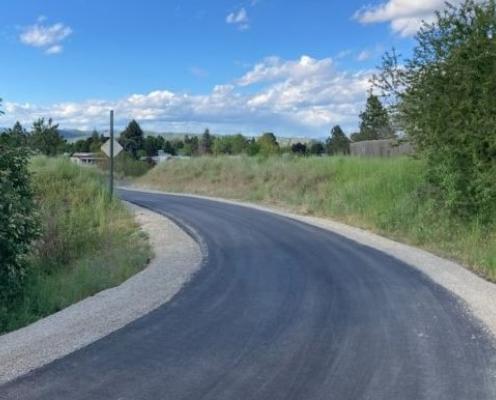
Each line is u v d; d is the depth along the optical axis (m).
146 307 8.87
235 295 9.64
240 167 40.91
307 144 77.94
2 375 5.96
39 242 15.38
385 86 18.55
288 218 22.78
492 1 16.11
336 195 25.08
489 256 12.41
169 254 14.71
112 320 8.11
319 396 5.33
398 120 18.75
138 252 15.23
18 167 11.82
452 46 16.72
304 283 10.59
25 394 5.45
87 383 5.71
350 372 5.95
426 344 6.88
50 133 55.41
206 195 38.00
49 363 6.30
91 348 6.82
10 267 10.81
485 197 15.64
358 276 11.22
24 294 10.83
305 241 16.27
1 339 7.48
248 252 14.49
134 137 95.81
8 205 10.97
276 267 12.30
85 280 11.44
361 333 7.38
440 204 17.73
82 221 20.52
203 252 14.73
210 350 6.73
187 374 5.95
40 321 8.46
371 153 34.47
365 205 21.95
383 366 6.12
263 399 5.27
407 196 19.52
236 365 6.20
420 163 21.34
